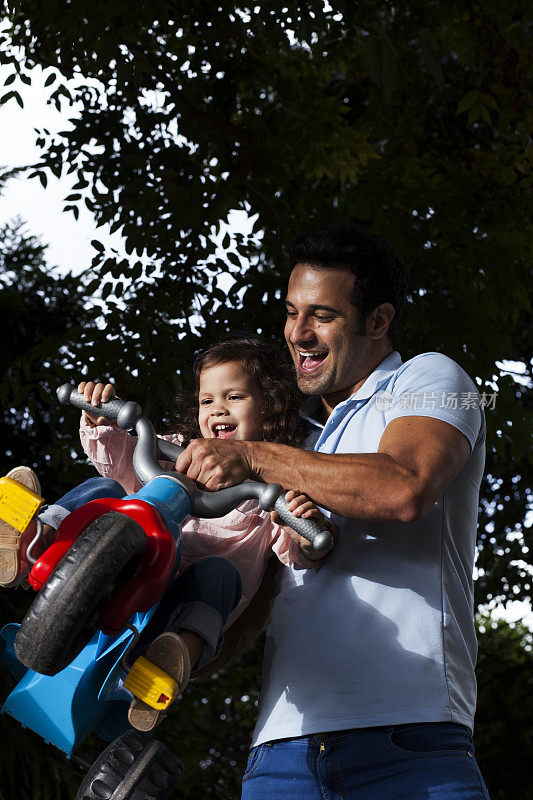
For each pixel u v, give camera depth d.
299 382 1.99
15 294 7.25
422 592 1.68
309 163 5.97
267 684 1.75
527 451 4.67
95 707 1.54
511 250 5.15
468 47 5.70
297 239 2.00
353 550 1.73
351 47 5.19
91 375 4.68
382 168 5.36
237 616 1.93
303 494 1.56
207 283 4.98
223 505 1.54
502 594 7.09
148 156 5.21
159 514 1.43
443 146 6.35
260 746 1.73
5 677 5.42
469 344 4.78
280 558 1.75
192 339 4.78
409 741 1.59
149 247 4.84
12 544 1.41
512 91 5.62
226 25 5.09
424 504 1.59
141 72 4.36
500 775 7.57
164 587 1.39
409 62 5.86
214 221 5.05
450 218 5.07
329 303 1.93
